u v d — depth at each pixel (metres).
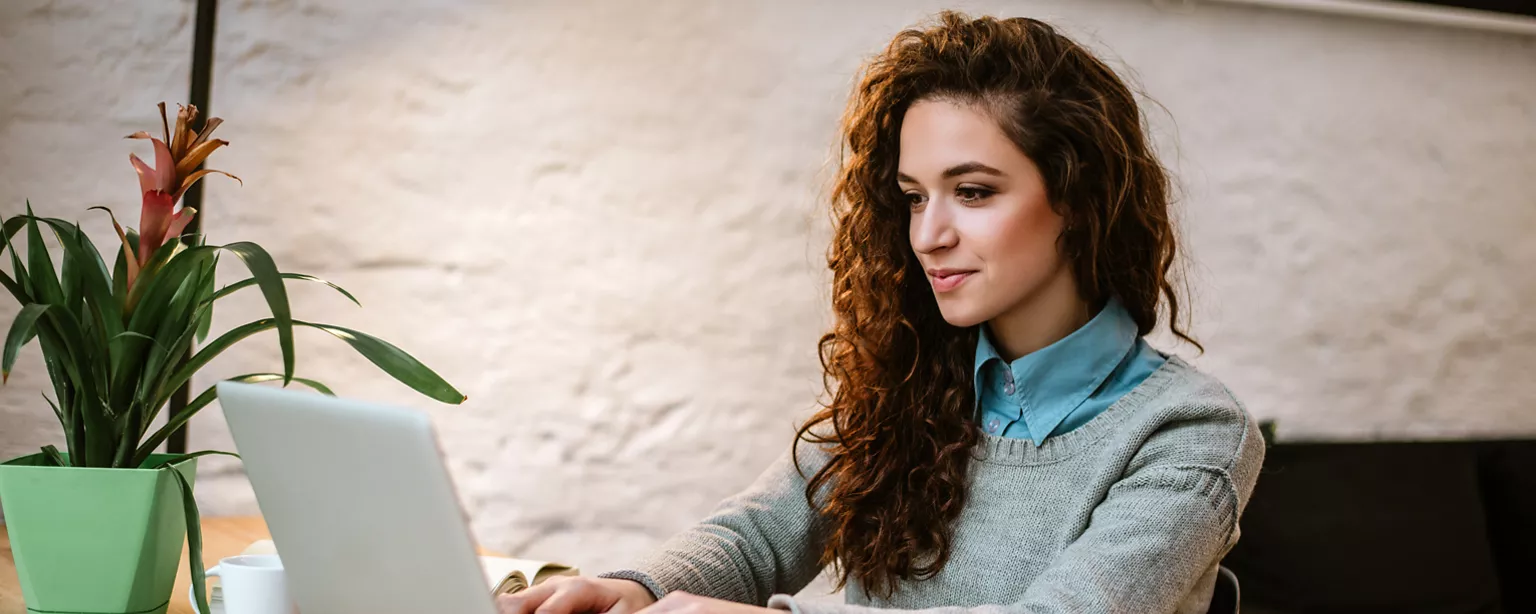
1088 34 2.41
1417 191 2.62
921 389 1.31
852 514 1.29
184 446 2.04
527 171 2.22
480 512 2.20
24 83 1.99
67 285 1.18
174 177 1.18
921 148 1.16
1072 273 1.21
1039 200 1.14
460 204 2.19
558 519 2.24
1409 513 2.33
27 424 1.99
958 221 1.15
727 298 2.31
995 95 1.14
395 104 2.16
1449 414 2.63
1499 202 2.66
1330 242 2.56
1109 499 1.11
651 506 2.28
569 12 2.24
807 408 2.36
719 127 2.31
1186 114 2.47
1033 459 1.21
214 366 2.06
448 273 2.18
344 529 0.87
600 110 2.25
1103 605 0.97
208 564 1.49
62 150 2.01
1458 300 2.64
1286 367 2.53
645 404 2.28
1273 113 2.53
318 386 1.25
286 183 2.10
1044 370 1.21
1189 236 2.46
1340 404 2.56
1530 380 2.66
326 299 2.12
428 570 0.83
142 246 1.17
